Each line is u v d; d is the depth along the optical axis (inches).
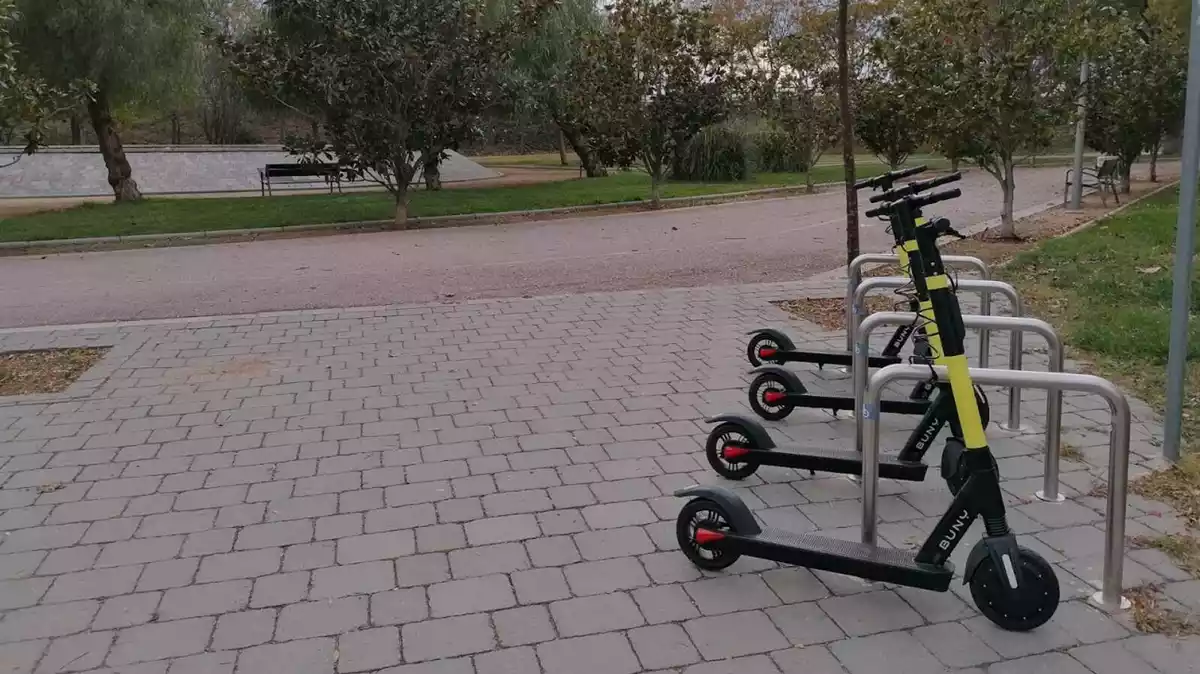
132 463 197.8
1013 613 126.8
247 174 1114.7
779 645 126.2
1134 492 170.4
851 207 332.5
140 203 824.3
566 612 135.3
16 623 135.3
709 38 738.2
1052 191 836.0
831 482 182.9
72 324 339.6
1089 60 523.5
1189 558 146.5
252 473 191.0
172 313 367.2
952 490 153.6
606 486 181.3
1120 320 289.9
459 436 211.0
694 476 186.2
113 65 754.2
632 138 739.4
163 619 135.6
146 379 261.4
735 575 145.6
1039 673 118.9
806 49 917.2
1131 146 705.6
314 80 610.5
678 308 344.5
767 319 324.2
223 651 127.2
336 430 216.5
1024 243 493.4
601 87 735.7
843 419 221.0
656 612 135.0
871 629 129.7
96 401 241.8
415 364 273.1
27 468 195.6
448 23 616.4
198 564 152.1
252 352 290.4
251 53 627.2
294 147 645.3
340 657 125.1
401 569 149.0
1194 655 122.1
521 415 225.0
